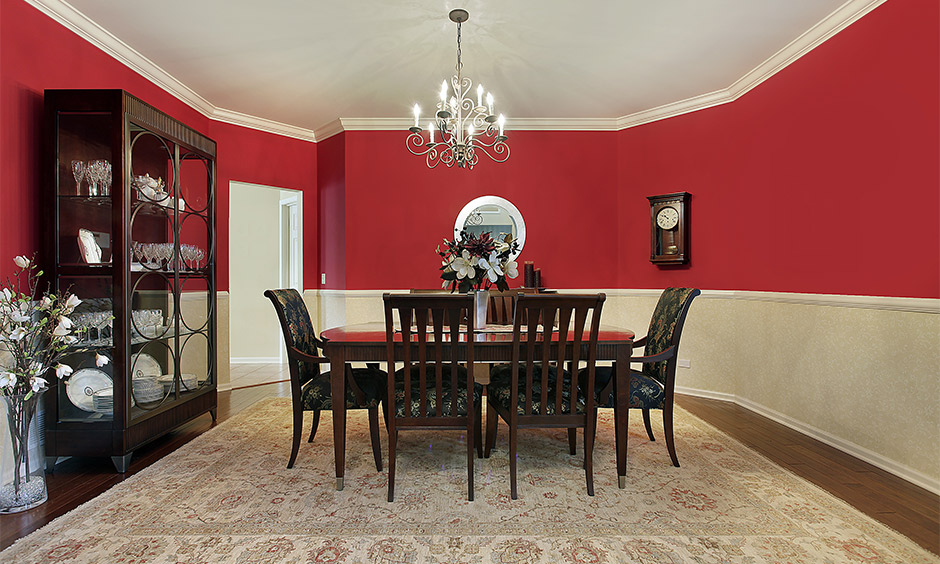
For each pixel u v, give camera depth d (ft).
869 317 8.46
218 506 6.75
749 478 7.73
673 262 13.44
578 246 15.15
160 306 9.29
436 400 7.10
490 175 15.23
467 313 6.71
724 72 11.68
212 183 11.02
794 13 9.08
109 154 8.12
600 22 9.45
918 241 7.63
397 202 15.30
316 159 16.53
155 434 8.84
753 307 11.78
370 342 7.30
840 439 9.07
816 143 9.82
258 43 10.30
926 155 7.49
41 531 6.05
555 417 7.16
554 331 8.65
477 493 7.20
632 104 13.76
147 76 11.30
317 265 16.56
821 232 9.68
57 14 8.71
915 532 6.11
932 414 7.37
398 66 11.43
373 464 8.36
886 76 8.18
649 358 7.75
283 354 19.04
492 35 9.97
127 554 5.57
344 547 5.74
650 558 5.54
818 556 5.58
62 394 8.07
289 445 9.32
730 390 12.70
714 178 12.94
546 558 5.54
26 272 8.04
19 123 8.00
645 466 8.24
